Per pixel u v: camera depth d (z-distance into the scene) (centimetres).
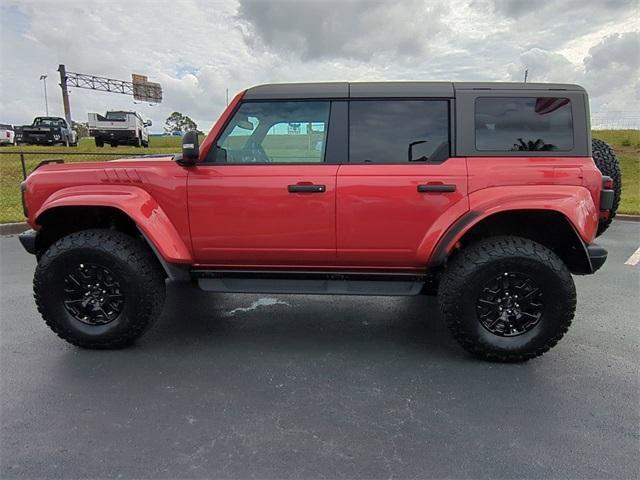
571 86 295
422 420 234
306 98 305
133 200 301
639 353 313
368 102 303
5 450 211
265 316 387
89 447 213
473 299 288
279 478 193
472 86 300
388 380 277
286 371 288
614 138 2194
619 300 421
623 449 211
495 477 194
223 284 325
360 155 302
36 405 248
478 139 295
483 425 230
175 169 306
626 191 1163
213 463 202
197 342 333
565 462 203
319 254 308
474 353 300
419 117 300
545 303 285
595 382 274
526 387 268
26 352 314
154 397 257
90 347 317
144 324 311
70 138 2416
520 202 280
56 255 302
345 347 325
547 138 293
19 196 997
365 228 298
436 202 291
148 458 205
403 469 198
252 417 237
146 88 4744
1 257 592
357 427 229
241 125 310
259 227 304
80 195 304
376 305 416
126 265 300
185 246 312
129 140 2361
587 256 289
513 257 281
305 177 297
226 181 301
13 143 2669
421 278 313
